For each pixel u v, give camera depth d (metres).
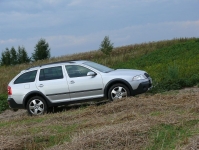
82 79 13.14
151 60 31.56
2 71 43.91
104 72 13.17
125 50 49.97
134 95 12.88
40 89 13.41
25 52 60.94
